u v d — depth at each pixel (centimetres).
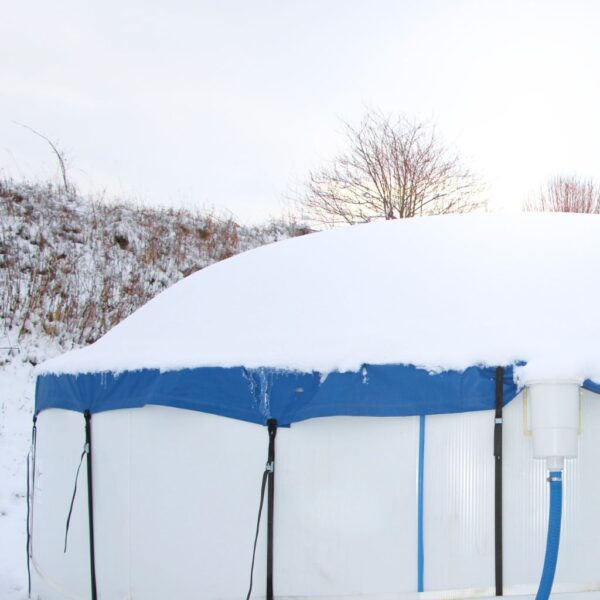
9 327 1020
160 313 411
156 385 338
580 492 288
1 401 882
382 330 311
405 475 295
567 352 276
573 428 266
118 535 357
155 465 345
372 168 1877
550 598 286
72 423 393
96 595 369
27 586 502
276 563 310
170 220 1464
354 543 300
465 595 288
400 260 360
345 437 304
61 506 402
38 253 1180
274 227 1708
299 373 308
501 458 285
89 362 380
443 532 291
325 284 358
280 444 312
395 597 294
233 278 404
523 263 340
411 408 291
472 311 310
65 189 1406
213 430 327
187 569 332
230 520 322
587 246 358
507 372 283
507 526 287
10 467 757
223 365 324
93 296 1151
